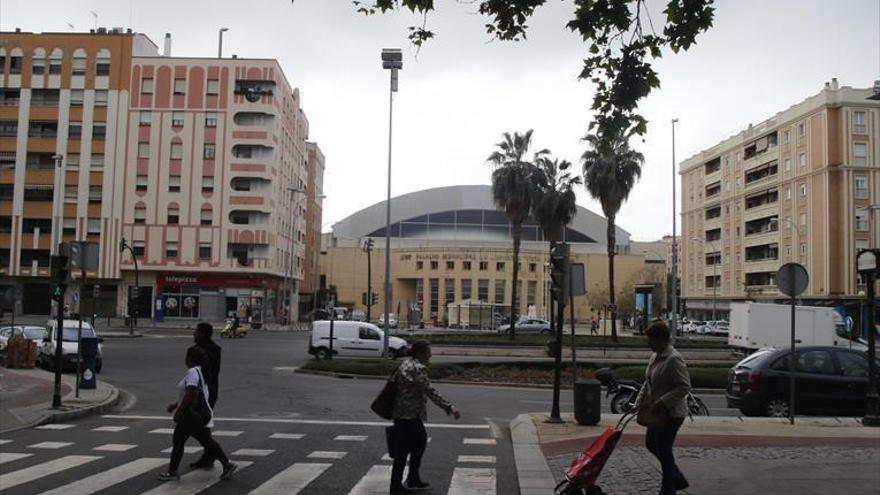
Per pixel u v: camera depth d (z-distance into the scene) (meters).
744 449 10.51
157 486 8.29
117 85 66.12
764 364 14.84
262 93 66.38
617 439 7.06
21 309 64.50
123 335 45.66
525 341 40.44
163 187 65.81
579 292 13.76
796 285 13.34
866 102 68.38
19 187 65.56
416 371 8.09
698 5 6.36
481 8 6.80
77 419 14.34
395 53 31.64
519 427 12.85
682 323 74.81
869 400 13.07
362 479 8.84
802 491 7.69
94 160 65.88
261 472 9.25
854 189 67.69
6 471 9.12
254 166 66.06
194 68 66.44
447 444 11.88
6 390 17.84
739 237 85.25
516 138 47.53
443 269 101.88
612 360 32.56
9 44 66.31
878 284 50.72
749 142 82.75
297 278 81.75
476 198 119.00
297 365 29.42
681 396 7.14
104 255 65.12
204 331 9.75
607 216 44.19
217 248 65.62
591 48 6.91
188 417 8.63
